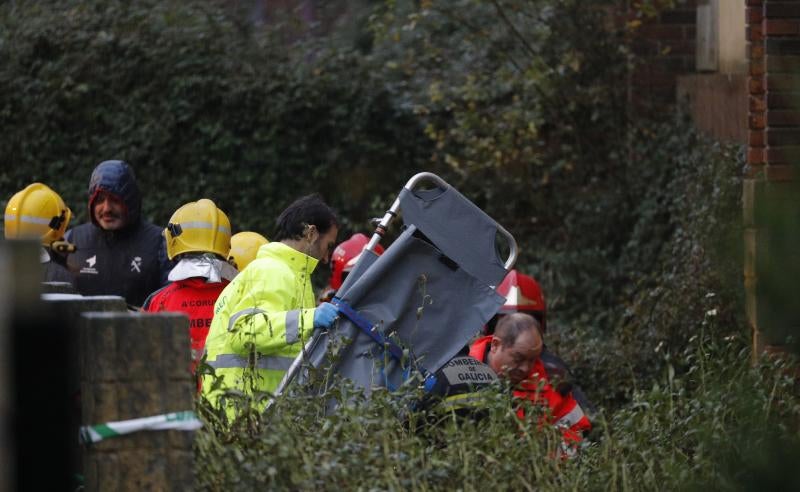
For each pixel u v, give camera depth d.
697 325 18.27
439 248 12.28
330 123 29.55
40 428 7.54
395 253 12.13
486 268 12.37
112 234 16.70
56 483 7.56
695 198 21.94
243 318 11.79
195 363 10.23
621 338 20.45
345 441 9.57
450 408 10.40
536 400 10.91
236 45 29.92
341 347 11.05
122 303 9.36
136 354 8.26
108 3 30.19
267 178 29.64
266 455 9.17
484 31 27.19
